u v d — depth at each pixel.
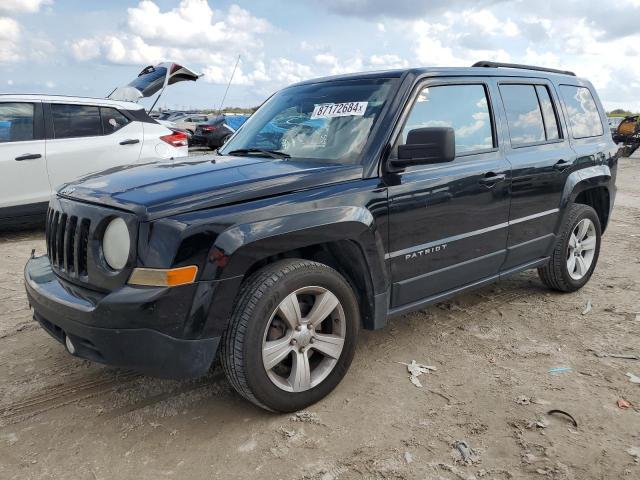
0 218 6.58
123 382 3.24
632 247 6.64
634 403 2.96
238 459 2.51
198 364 2.55
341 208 2.90
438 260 3.48
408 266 3.31
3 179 6.51
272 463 2.48
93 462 2.50
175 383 3.23
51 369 3.39
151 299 2.41
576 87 4.90
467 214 3.59
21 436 2.70
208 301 2.50
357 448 2.58
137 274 2.46
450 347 3.70
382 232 3.12
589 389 3.12
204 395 3.09
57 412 2.91
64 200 2.95
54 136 6.86
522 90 4.25
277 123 3.83
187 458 2.52
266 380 2.70
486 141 3.84
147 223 2.46
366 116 3.34
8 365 3.44
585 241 4.83
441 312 4.35
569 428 2.73
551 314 4.30
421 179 3.30
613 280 5.23
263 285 2.65
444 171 3.44
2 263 5.72
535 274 5.41
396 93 3.37
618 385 3.16
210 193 2.62
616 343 3.76
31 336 3.88
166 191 2.65
